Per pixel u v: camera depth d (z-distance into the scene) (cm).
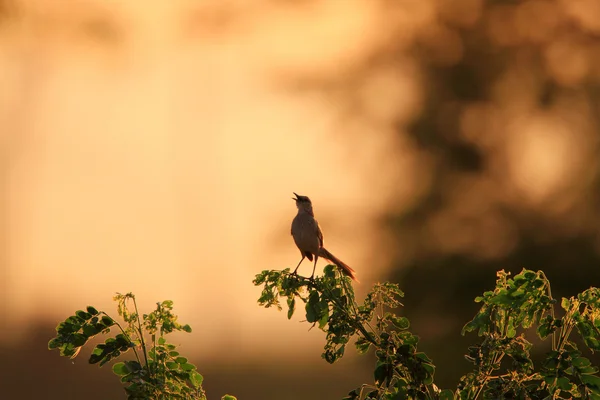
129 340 448
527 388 445
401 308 1647
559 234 1631
